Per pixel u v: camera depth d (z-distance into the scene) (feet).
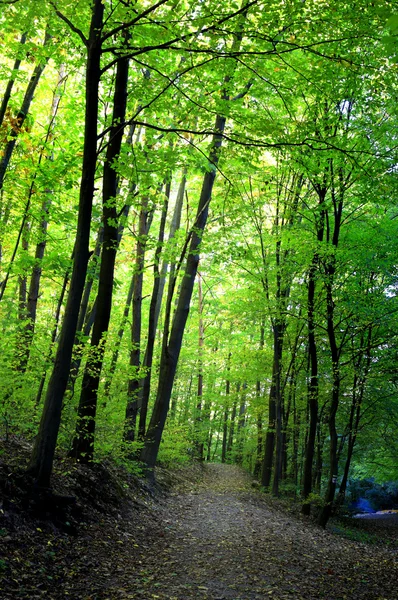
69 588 15.75
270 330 70.44
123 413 36.73
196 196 56.34
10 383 25.14
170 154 27.61
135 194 29.86
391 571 27.30
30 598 13.99
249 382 69.41
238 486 63.72
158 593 16.97
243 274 53.31
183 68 23.99
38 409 27.40
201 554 23.79
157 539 25.44
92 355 27.07
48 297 57.06
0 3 21.20
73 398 28.99
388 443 65.10
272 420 65.05
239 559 23.82
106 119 31.50
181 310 43.04
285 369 63.05
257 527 34.47
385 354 46.42
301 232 41.73
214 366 81.51
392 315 41.04
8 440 25.45
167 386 42.73
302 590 20.21
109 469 33.47
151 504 34.12
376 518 78.13
